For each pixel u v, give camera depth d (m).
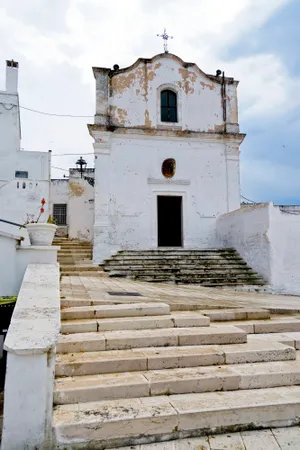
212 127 15.48
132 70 14.98
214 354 4.37
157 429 3.28
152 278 11.71
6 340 3.25
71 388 3.59
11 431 3.03
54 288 5.29
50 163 20.08
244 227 12.88
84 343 4.45
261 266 11.88
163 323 5.25
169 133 14.83
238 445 3.24
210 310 6.25
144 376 3.94
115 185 14.29
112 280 10.54
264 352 4.52
